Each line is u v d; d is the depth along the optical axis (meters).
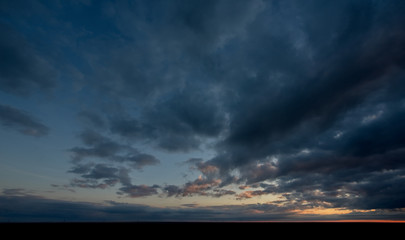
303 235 59.28
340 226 80.38
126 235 55.62
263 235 58.97
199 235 57.94
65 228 66.88
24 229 62.81
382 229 69.81
